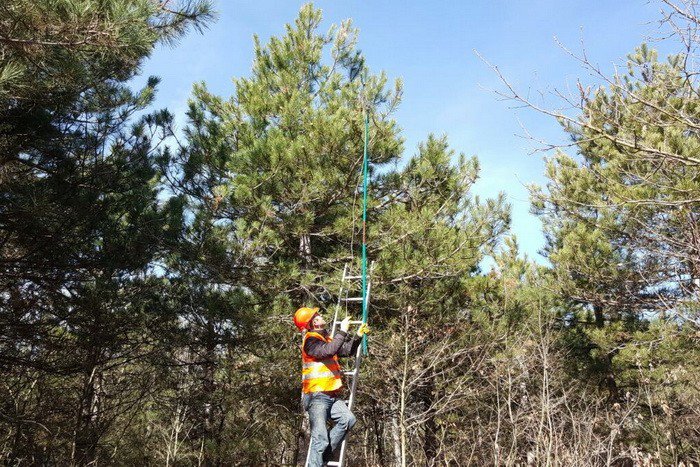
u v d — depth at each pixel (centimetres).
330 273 1161
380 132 1130
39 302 1012
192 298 1170
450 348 1199
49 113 895
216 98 1327
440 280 1270
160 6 669
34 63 674
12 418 975
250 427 1270
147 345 1231
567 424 1262
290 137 1166
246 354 1253
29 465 1091
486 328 1273
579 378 1648
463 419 1230
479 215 1145
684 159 577
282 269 1078
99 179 1002
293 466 1338
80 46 638
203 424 1306
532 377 1220
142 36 630
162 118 1147
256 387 1213
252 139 1151
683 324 1273
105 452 1221
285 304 1084
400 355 1135
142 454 1277
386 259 1070
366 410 1319
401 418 1034
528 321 1405
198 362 1230
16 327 957
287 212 1134
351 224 1088
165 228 1053
